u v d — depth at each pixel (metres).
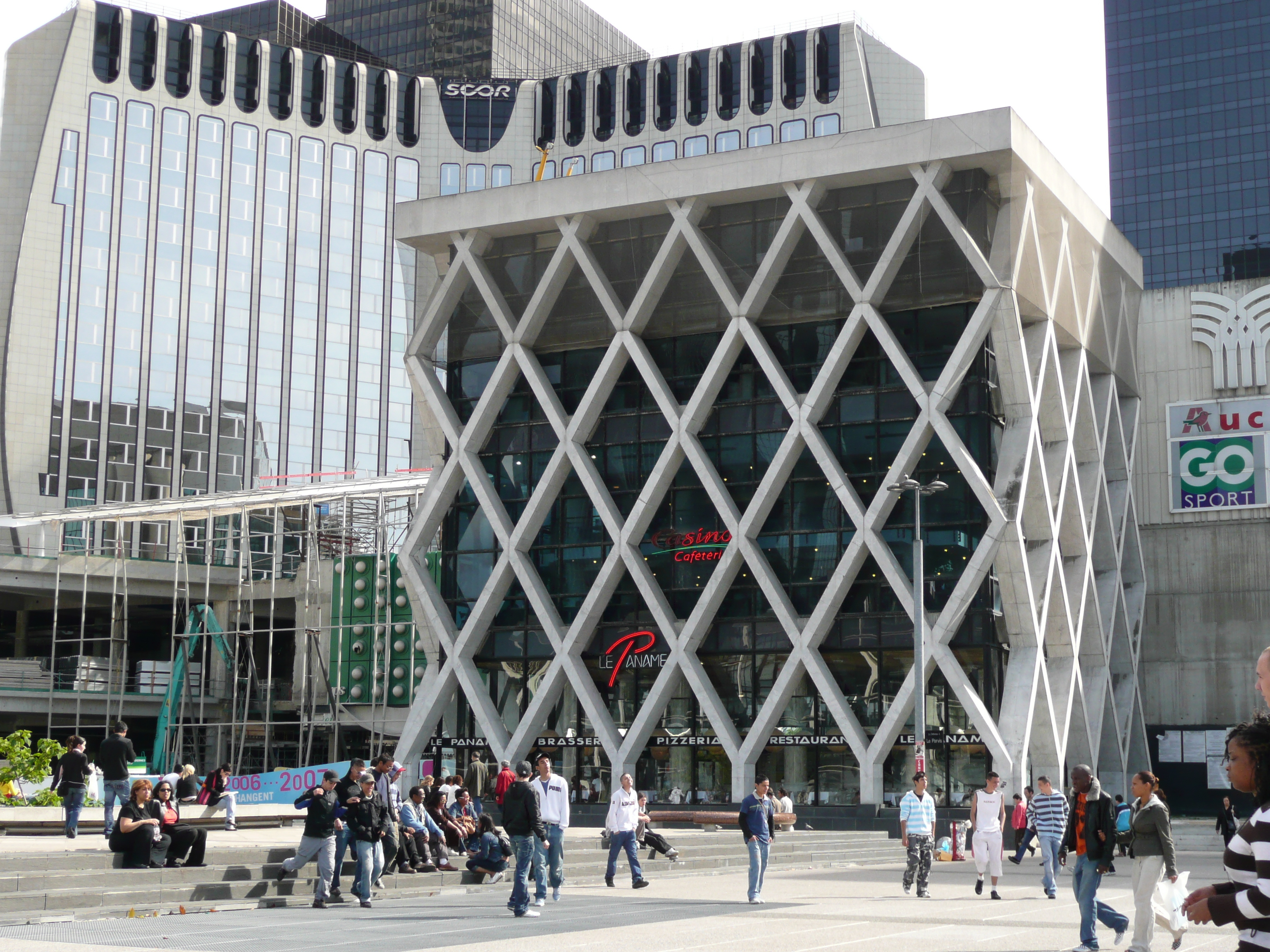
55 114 106.44
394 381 113.31
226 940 17.08
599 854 30.84
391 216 115.31
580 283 55.59
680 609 52.25
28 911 20.39
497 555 55.84
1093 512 56.72
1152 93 147.38
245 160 111.56
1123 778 54.69
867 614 49.31
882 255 50.00
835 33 109.69
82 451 103.19
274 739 75.19
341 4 164.75
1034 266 50.50
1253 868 7.00
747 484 52.06
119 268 106.50
